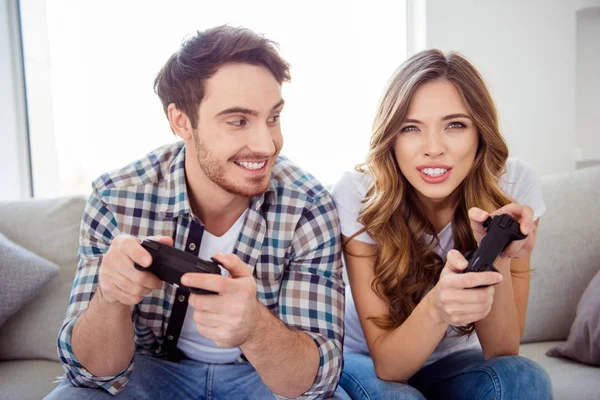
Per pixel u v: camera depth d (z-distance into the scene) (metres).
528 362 0.98
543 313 1.48
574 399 1.14
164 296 1.08
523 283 1.17
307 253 1.10
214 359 1.13
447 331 1.18
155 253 0.78
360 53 2.01
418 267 1.16
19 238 1.51
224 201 1.06
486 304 0.88
